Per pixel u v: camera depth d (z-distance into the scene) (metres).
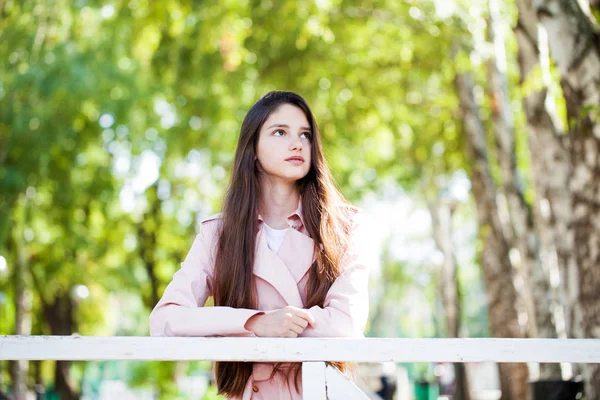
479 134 14.85
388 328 47.22
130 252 24.23
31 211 16.80
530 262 11.73
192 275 3.13
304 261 3.15
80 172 17.92
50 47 15.24
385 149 18.72
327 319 2.92
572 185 5.61
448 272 20.00
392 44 14.30
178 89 14.83
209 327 2.84
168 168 19.52
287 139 3.26
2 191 15.34
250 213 3.21
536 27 7.91
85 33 16.17
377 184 21.84
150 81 16.34
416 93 15.92
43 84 14.61
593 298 5.45
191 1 12.20
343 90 15.23
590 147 5.50
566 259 7.58
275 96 3.35
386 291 37.09
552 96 7.64
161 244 24.34
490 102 12.73
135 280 23.48
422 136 16.41
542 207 10.36
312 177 3.32
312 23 11.82
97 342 2.55
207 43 12.24
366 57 14.58
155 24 12.58
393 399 22.03
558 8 5.67
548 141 8.03
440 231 20.22
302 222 3.24
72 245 18.42
